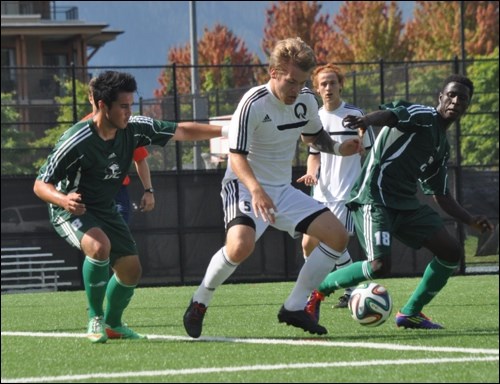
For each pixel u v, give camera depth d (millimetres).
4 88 44812
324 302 27344
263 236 42188
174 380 13570
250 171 16750
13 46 102812
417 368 14234
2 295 36750
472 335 18109
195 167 43531
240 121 16922
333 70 25734
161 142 18328
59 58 105375
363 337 18094
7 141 43750
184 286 41156
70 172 17484
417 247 19625
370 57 104438
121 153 17750
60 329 21578
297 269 42469
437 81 44469
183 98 45844
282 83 16875
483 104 49562
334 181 25547
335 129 25688
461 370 14039
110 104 17062
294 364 14742
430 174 19688
